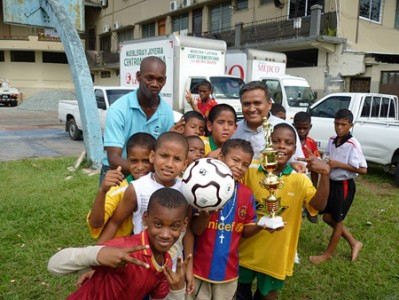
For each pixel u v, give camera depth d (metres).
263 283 2.46
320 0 15.43
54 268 1.60
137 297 1.71
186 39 10.80
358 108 7.80
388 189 6.89
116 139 2.66
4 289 3.10
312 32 14.93
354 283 3.38
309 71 15.95
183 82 10.88
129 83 12.57
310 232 4.53
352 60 14.50
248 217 2.25
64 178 6.71
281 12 16.86
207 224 2.05
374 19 15.90
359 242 3.90
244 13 18.72
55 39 30.39
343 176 3.69
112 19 28.66
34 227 4.34
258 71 12.38
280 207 2.40
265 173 2.43
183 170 2.00
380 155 7.25
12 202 5.13
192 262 2.11
